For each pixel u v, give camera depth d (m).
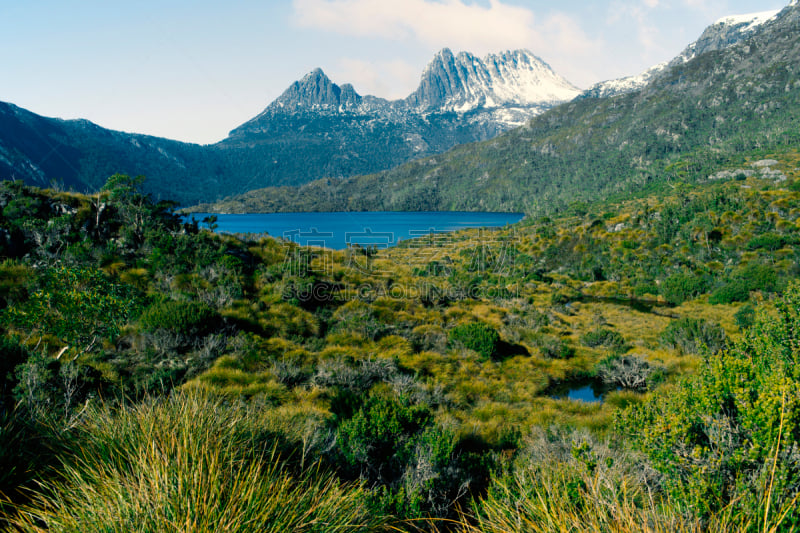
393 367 14.05
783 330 5.34
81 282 9.51
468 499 5.51
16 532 2.47
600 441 7.57
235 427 3.95
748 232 54.78
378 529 3.86
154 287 16.59
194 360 12.05
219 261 19.86
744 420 3.49
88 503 2.59
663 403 4.95
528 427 10.59
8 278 13.72
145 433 3.28
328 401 10.69
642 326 27.67
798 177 87.50
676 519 3.02
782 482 2.80
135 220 20.27
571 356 19.47
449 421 9.87
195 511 2.46
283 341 15.18
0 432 3.23
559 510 3.06
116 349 11.75
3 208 17.62
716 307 34.00
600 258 60.38
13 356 8.49
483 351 17.56
